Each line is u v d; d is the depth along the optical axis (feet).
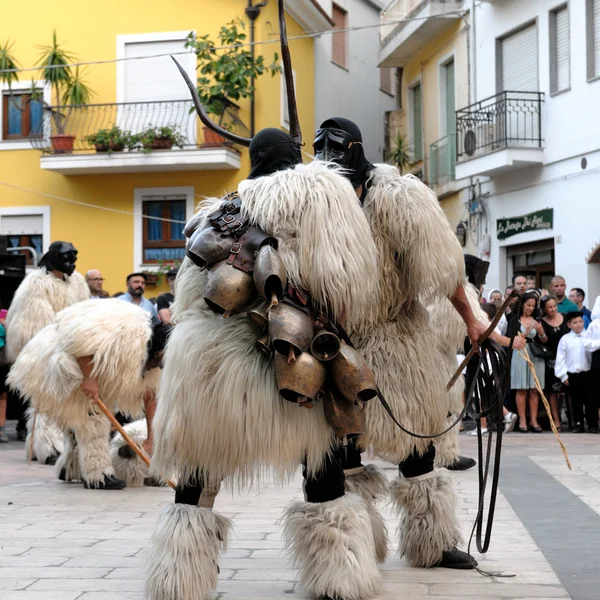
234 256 12.28
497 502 22.93
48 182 82.23
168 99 80.23
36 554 16.85
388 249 13.76
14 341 33.60
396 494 15.12
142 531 19.35
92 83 81.41
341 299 12.36
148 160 77.66
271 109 79.77
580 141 61.93
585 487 25.58
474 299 20.67
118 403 25.18
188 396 12.28
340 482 13.25
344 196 12.57
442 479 15.08
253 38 78.89
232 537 18.45
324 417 12.48
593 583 14.23
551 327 45.98
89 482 26.20
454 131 80.12
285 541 13.29
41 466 32.53
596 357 44.39
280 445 12.17
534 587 13.96
